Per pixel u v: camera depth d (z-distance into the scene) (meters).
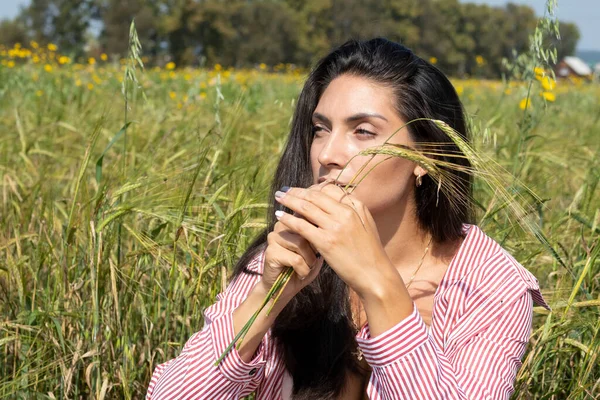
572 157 4.20
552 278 2.86
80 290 2.56
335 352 1.60
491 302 1.54
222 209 2.77
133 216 2.88
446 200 1.63
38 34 57.56
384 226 1.64
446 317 1.56
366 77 1.54
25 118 5.71
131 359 2.45
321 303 1.61
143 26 51.84
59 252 2.79
